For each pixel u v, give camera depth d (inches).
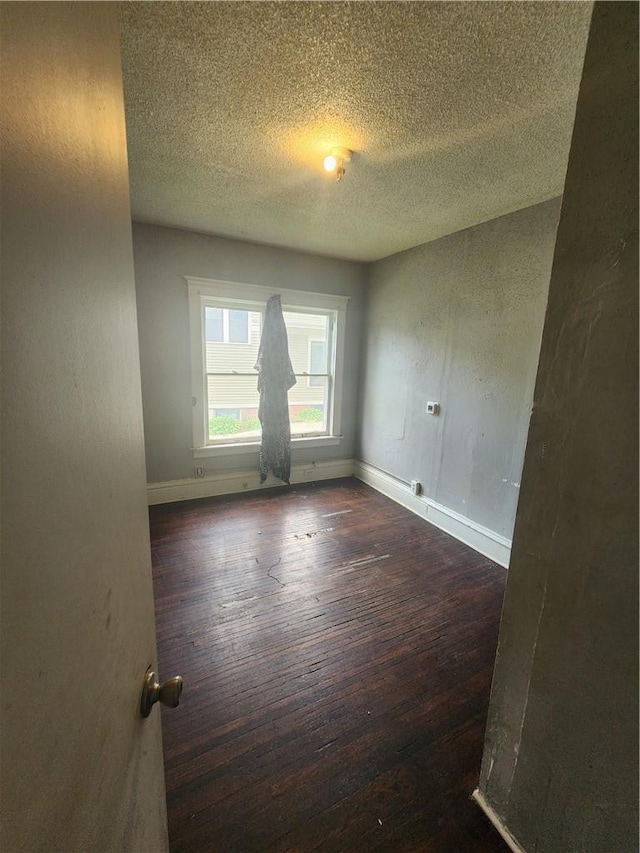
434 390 132.0
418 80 54.4
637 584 29.3
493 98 57.8
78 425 17.0
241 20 44.6
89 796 17.4
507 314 104.9
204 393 144.8
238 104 60.7
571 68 50.8
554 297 35.0
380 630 79.2
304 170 82.8
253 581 95.3
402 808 47.6
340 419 174.9
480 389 114.1
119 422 23.1
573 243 32.9
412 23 44.7
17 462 12.3
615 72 29.0
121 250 24.2
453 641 76.5
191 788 48.8
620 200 29.1
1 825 10.9
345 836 44.6
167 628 77.9
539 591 38.7
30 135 13.3
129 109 62.1
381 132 67.6
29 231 13.2
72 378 16.4
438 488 131.6
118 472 22.7
